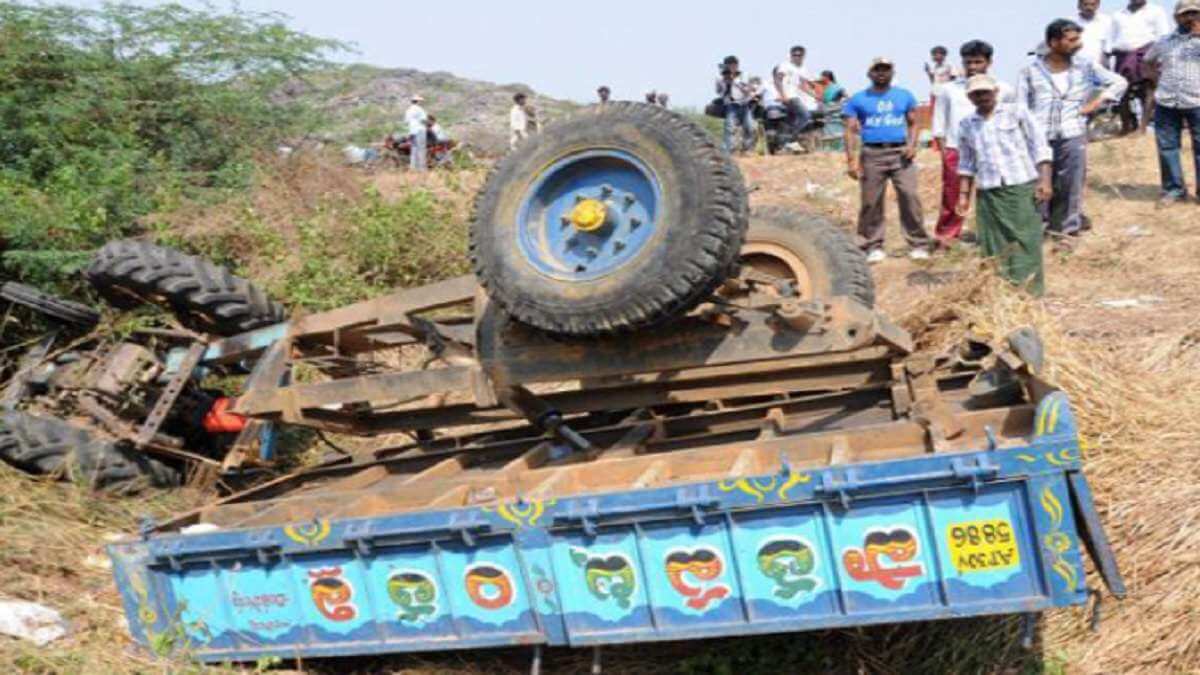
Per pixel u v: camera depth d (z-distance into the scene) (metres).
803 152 17.67
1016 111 8.73
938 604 4.18
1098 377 6.38
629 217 5.25
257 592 5.15
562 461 5.75
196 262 7.36
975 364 6.34
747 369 5.87
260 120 11.88
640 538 4.48
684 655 5.35
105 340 7.72
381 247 9.92
